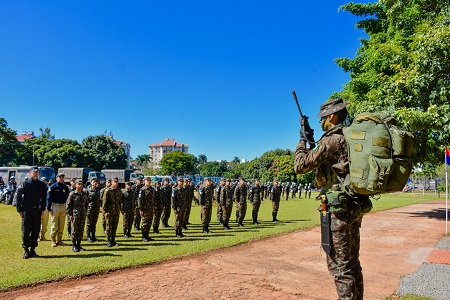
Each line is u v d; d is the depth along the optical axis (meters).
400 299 5.12
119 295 5.23
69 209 8.57
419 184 61.88
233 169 102.50
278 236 11.31
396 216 17.77
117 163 61.12
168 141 171.75
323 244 3.06
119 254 8.17
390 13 11.98
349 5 19.16
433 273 6.60
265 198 33.91
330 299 5.18
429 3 10.65
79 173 36.00
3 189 25.33
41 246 9.38
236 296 5.25
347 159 2.93
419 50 8.99
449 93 8.89
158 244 9.63
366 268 7.20
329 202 2.98
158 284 5.81
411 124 9.72
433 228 13.32
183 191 11.23
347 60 20.42
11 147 52.97
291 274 6.58
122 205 11.12
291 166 58.53
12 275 6.18
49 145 56.06
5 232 11.26
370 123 2.84
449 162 12.45
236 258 7.95
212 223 15.16
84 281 5.99
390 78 12.77
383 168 2.61
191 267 7.04
